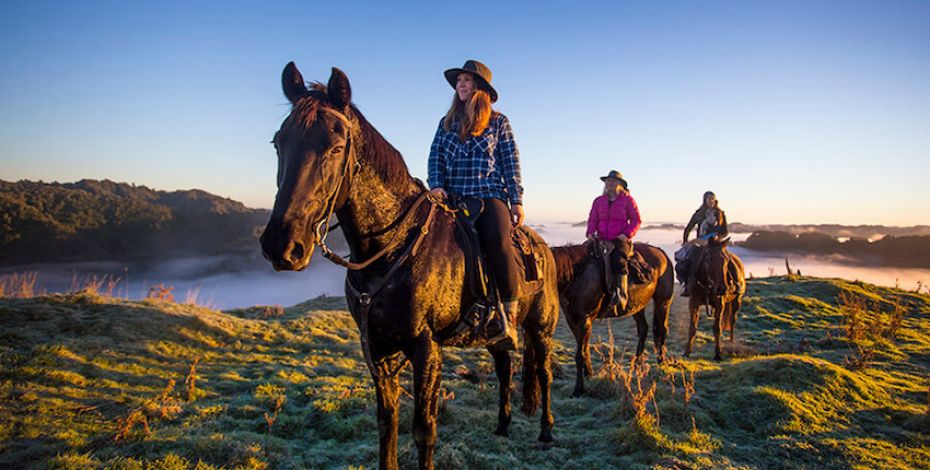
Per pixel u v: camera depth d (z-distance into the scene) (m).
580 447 4.17
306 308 10.74
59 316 6.43
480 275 2.91
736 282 7.78
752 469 3.77
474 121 3.13
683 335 9.50
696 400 5.08
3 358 5.03
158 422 4.15
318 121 2.27
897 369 6.72
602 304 6.05
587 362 6.32
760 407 4.82
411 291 2.61
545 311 3.90
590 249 6.10
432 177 3.29
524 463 3.86
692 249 8.27
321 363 6.49
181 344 6.50
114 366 5.40
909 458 3.95
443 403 4.69
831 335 8.93
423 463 2.61
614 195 6.37
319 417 4.50
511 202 3.24
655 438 4.07
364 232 2.62
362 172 2.58
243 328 7.58
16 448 3.50
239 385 5.29
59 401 4.32
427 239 2.78
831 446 4.09
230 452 3.61
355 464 3.67
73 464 3.23
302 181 2.14
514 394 5.42
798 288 12.85
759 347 8.43
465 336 3.00
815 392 5.14
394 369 2.94
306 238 2.12
